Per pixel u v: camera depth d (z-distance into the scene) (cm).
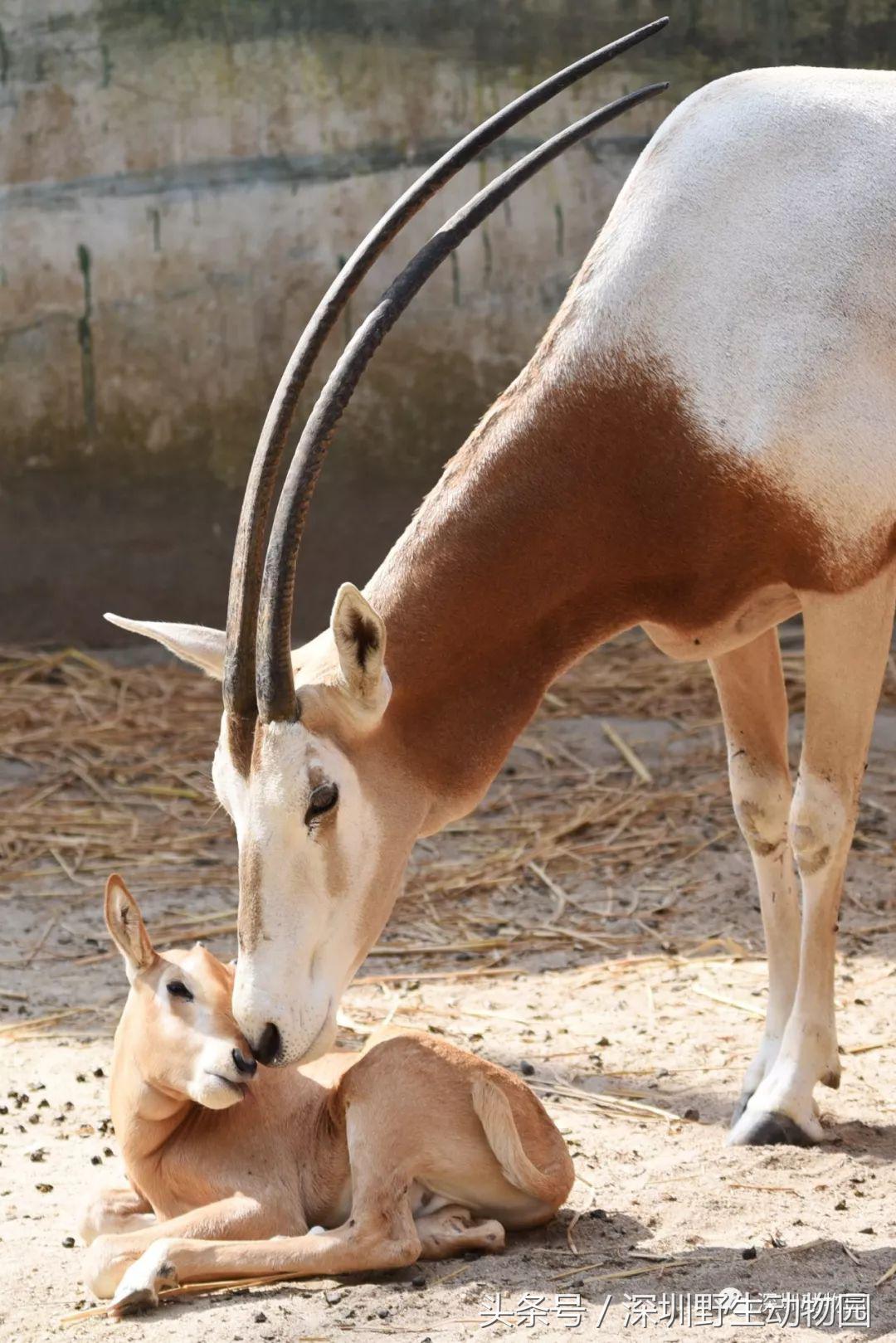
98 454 910
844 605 371
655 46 908
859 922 551
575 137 353
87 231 896
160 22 886
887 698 802
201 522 919
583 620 373
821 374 363
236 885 619
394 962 533
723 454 363
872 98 385
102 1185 342
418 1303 295
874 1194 349
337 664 328
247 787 319
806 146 378
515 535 358
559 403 363
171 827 680
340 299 328
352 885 325
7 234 893
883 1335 281
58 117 889
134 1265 299
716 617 381
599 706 805
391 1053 317
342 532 921
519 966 525
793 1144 378
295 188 904
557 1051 447
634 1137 388
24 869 636
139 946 326
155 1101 320
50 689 835
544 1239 328
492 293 917
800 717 766
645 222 375
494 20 901
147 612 923
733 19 906
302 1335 283
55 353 902
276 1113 327
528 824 666
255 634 318
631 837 649
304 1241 304
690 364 364
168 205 898
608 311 367
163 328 905
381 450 919
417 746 346
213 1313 293
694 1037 457
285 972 313
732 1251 318
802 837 382
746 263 368
